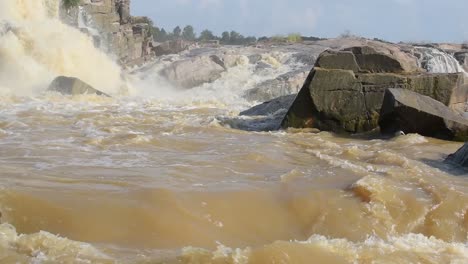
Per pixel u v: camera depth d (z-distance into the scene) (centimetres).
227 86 3594
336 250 630
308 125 1565
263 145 1241
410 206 793
